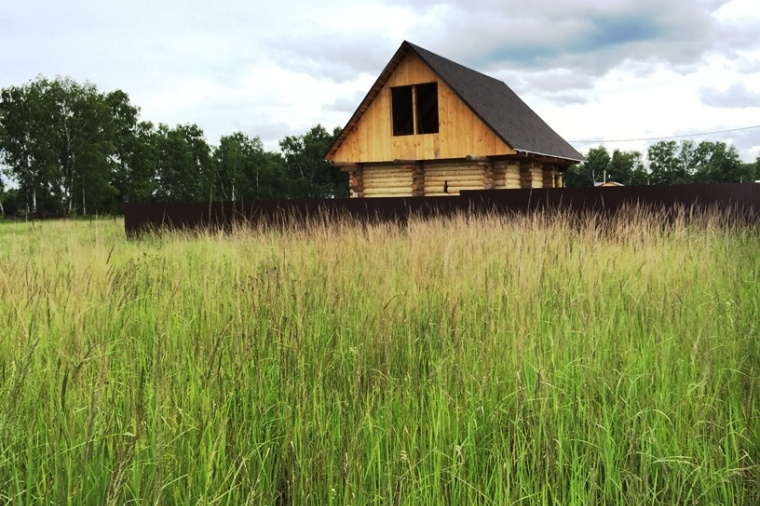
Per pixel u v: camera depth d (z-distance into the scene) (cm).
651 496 264
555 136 3111
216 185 8700
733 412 317
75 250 676
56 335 358
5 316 391
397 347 384
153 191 8188
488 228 855
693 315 434
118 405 294
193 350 345
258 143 9775
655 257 577
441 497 251
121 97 7294
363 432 280
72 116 6188
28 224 880
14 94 6050
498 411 308
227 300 445
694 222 916
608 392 337
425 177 2281
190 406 294
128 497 237
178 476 244
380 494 249
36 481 237
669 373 355
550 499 260
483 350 365
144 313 449
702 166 12712
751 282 545
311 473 244
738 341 395
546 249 584
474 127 2120
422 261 554
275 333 368
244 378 318
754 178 12369
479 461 280
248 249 786
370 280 504
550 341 377
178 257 756
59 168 6062
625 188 1288
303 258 579
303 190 9838
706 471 266
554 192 1345
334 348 370
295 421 285
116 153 7169
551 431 278
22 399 285
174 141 8200
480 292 465
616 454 286
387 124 2253
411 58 2205
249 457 255
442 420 293
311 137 10100
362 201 1509
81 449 241
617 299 471
